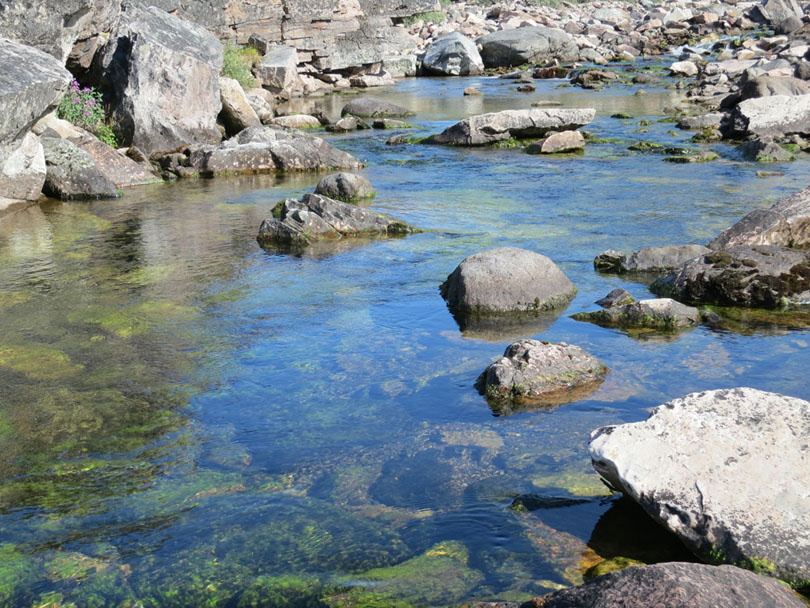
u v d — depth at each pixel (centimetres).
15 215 805
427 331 580
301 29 1719
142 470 403
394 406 473
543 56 2159
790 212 664
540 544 330
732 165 957
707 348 557
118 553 330
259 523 350
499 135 1114
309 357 552
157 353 560
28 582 313
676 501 321
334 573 313
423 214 797
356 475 392
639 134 1153
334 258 692
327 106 1487
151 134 991
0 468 407
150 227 766
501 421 450
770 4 2728
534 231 743
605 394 483
